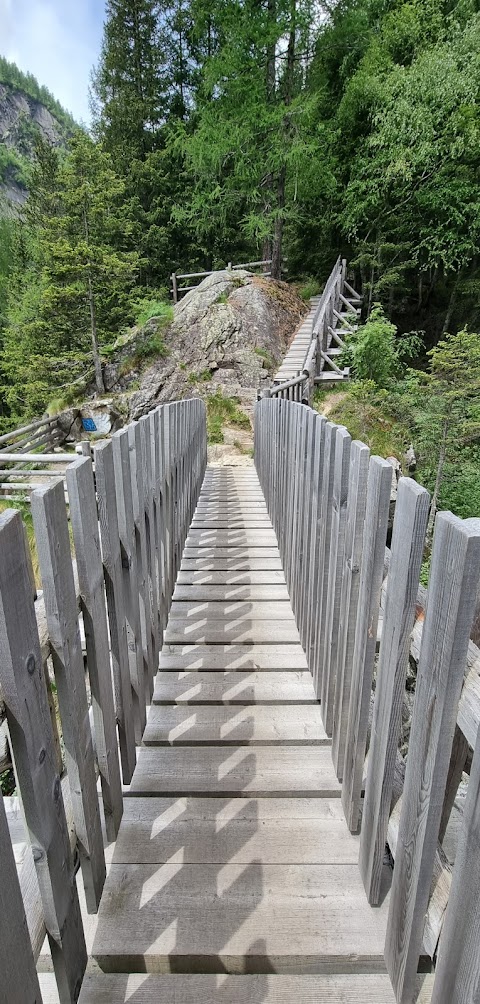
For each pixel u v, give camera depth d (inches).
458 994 26.7
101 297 411.5
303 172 426.6
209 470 272.2
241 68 398.6
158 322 406.0
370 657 43.1
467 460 241.8
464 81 335.6
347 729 49.9
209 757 59.8
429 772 29.6
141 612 62.7
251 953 38.6
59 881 32.5
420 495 30.8
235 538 143.9
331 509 56.8
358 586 47.1
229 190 462.6
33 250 635.5
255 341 390.3
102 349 406.6
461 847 26.0
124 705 52.4
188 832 49.5
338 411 257.9
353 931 40.3
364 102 410.6
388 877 44.2
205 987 37.7
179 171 602.9
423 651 29.9
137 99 642.2
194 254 621.6
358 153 422.0
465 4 383.2
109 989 37.5
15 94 3043.8
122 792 53.9
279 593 105.7
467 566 24.6
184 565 121.8
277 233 469.7
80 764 37.0
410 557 32.3
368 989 37.4
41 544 30.4
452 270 414.0
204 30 493.4
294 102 394.9
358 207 402.9
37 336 446.9
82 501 37.1
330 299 362.3
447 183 366.6
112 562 46.3
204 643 85.7
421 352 431.8
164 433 87.4
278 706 69.3
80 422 377.7
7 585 24.1
